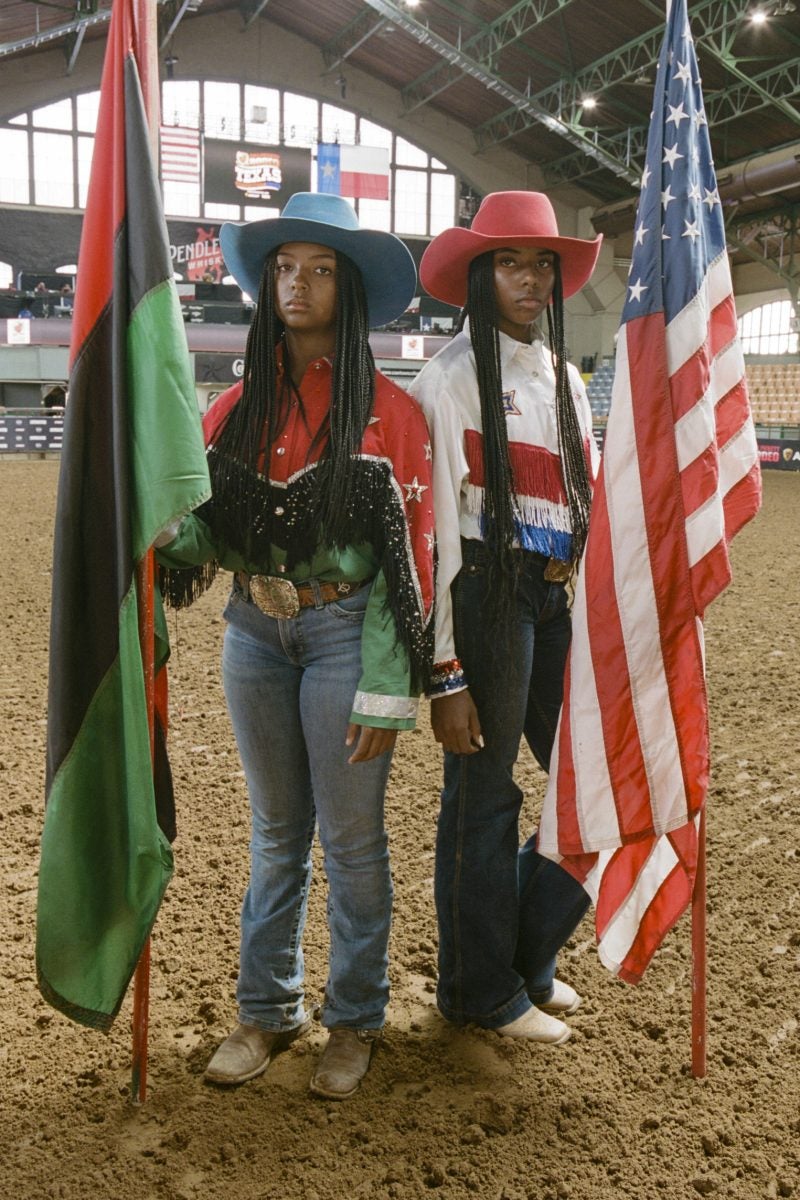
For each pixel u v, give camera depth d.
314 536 1.98
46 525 11.07
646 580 2.10
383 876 2.17
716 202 2.16
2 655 5.74
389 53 27.72
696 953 2.20
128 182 1.91
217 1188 1.91
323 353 2.05
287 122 29.61
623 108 24.80
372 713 1.97
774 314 30.34
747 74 21.95
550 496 2.19
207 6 27.84
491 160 31.31
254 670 2.12
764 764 4.15
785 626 6.79
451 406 2.09
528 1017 2.37
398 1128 2.08
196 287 26.12
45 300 25.98
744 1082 2.21
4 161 27.72
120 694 1.99
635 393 2.10
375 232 1.90
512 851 2.29
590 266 2.22
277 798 2.17
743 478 2.20
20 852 3.29
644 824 2.12
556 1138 2.05
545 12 21.67
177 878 3.12
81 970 2.00
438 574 2.05
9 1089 2.19
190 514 2.06
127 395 1.93
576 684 2.15
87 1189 1.90
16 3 20.50
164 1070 2.25
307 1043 2.35
